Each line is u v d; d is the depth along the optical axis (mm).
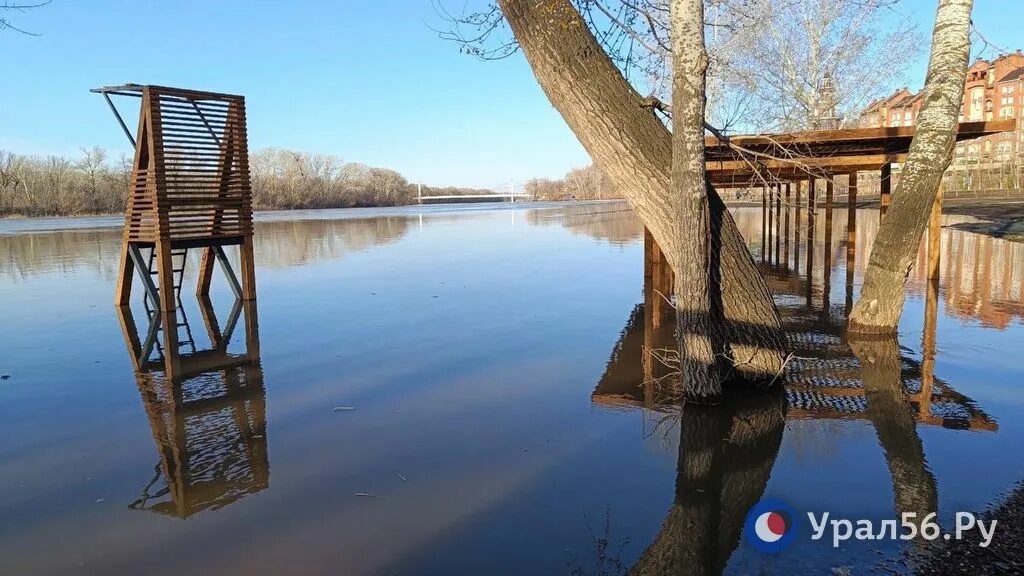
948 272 11562
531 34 5555
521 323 8297
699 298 4930
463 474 3846
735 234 5582
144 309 10242
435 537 3121
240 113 10641
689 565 2820
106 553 3045
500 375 5961
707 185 5496
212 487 3744
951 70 6562
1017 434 4242
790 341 7012
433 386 5641
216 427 4746
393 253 18266
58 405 5352
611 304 9609
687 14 4621
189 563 2939
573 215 43156
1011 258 12914
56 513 3457
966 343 6648
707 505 3398
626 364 6273
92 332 8438
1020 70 52031
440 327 8133
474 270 13867
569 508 3400
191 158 10070
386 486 3699
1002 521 3096
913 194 6816
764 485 3609
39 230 33438
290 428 4684
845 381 5531
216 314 9617
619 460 4016
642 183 5469
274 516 3371
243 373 6242
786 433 4398
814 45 17547
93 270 15578
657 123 5590
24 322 9156
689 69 4656
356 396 5402
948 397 5039
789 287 11164
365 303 10023
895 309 7125
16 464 4125
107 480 3867
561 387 5559
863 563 2785
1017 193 36406
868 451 4035
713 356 5016
